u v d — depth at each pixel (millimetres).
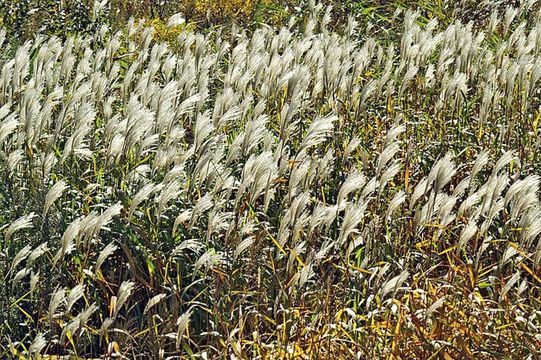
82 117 8250
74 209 8477
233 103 8664
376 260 7977
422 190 7301
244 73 9977
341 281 7652
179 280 7449
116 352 6855
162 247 8109
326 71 9812
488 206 7008
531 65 9445
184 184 8602
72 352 7090
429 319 6996
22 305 7824
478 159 7219
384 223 7676
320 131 7621
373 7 15562
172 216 8156
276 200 8688
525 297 7906
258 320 7457
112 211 6926
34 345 6555
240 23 17922
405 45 10617
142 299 7941
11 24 15211
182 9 18734
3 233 8148
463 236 7074
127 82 10102
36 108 8750
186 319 6527
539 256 6816
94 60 10930
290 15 16094
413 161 9570
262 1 17016
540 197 8758
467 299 7090
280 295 7207
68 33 15141
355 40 14062
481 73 11180
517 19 14758
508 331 7012
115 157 8359
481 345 6848
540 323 7066
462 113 9945
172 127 8328
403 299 7402
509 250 7059
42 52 10438
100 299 7836
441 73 10461
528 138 9531
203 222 8141
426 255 7707
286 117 8156
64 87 10516
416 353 6801
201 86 9328
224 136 8211
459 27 11047
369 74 11477
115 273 8047
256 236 7801
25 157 8844
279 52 13734
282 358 6797
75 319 6484
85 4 15508
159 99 8578
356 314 7297
